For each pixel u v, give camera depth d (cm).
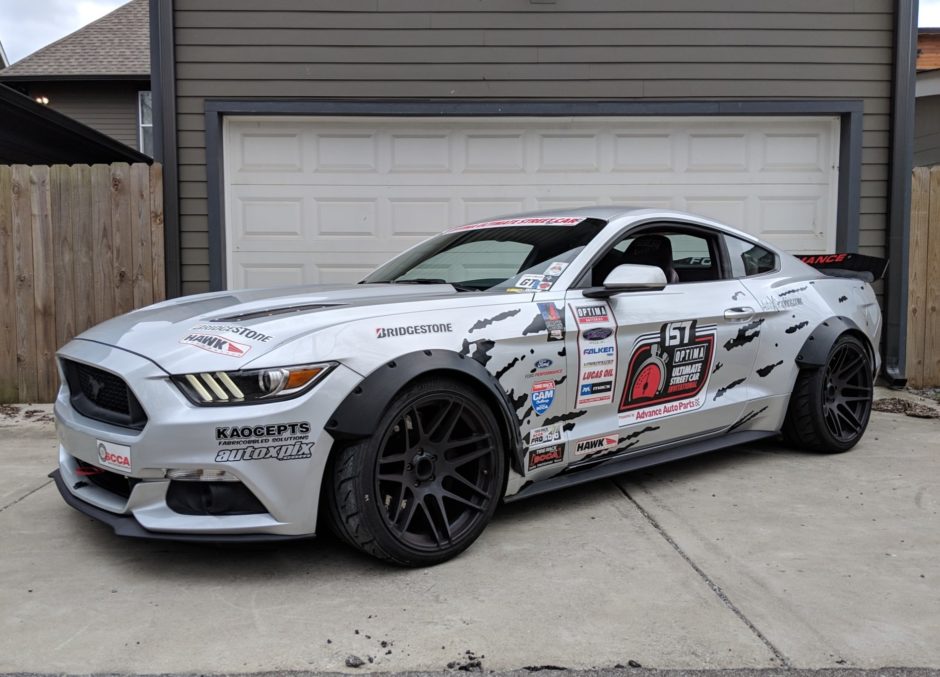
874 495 388
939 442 496
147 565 302
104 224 603
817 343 445
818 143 677
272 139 656
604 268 385
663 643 241
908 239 656
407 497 294
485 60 643
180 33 627
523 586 281
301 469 271
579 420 347
